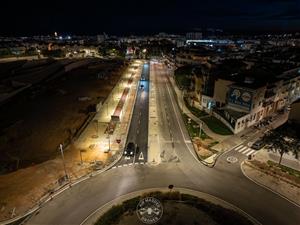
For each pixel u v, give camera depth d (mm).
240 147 51969
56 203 35719
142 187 39406
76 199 36562
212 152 49906
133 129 60438
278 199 36875
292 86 78750
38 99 83875
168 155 48812
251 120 61938
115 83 108500
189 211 34625
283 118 67625
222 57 148125
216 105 70625
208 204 35625
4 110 72750
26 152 49094
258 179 41438
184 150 50906
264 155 48750
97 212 34188
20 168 43625
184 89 93562
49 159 46406
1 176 41156
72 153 48812
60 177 41250
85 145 52125
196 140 55000
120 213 33812
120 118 66500
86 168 43906
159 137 56406
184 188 39312
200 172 43500
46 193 37500
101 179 41250
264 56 139125
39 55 194500
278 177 41719
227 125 61406
